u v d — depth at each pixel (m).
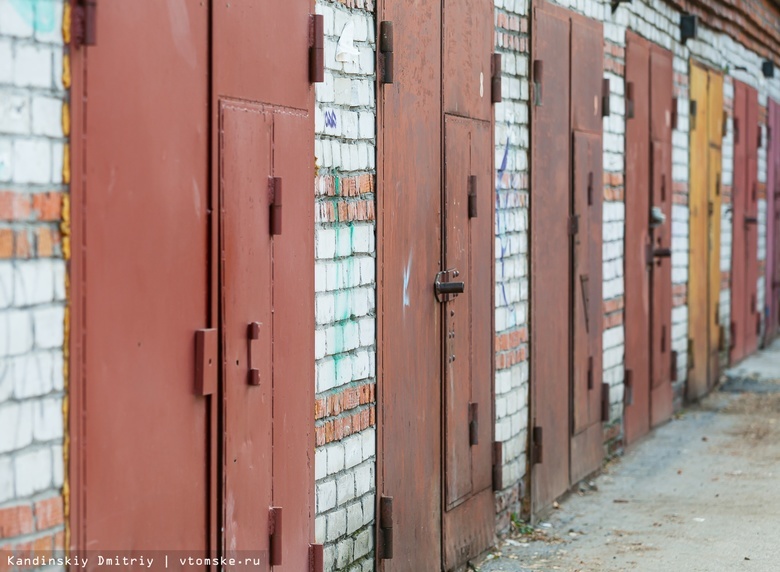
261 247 3.57
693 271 10.51
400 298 4.69
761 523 6.39
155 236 3.01
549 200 6.59
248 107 3.47
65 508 2.71
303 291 3.88
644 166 8.77
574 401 7.08
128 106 2.88
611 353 7.96
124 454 2.90
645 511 6.67
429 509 5.00
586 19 7.22
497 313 5.84
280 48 3.68
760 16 13.43
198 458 3.24
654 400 9.20
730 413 10.12
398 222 4.66
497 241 5.84
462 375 5.36
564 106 6.82
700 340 10.83
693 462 8.05
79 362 2.73
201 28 3.21
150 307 2.99
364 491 4.43
